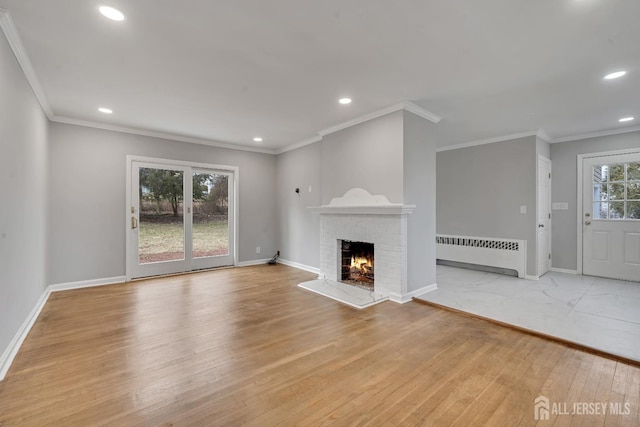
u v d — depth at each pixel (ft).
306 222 18.01
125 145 14.98
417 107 11.84
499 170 16.47
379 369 6.92
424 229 12.73
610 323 9.37
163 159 16.14
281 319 10.02
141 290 13.41
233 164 18.80
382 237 12.36
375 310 10.89
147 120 13.78
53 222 13.07
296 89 10.23
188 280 15.31
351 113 12.79
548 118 13.25
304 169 18.13
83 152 13.87
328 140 15.19
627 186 14.82
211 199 18.17
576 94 10.55
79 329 9.09
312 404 5.67
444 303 11.37
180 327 9.30
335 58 8.23
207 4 6.03
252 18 6.48
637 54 7.88
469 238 17.58
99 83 9.82
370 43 7.48
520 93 10.50
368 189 13.00
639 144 14.40
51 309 10.84
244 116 13.23
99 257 14.28
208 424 5.12
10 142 7.39
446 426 5.10
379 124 12.48
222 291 13.33
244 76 9.32
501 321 9.60
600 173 15.57
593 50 7.70
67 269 13.46
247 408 5.55
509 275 16.08
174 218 16.71
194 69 8.87
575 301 11.60
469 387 6.24
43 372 6.71
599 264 15.58
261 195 20.03
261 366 7.03
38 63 8.47
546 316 10.01
